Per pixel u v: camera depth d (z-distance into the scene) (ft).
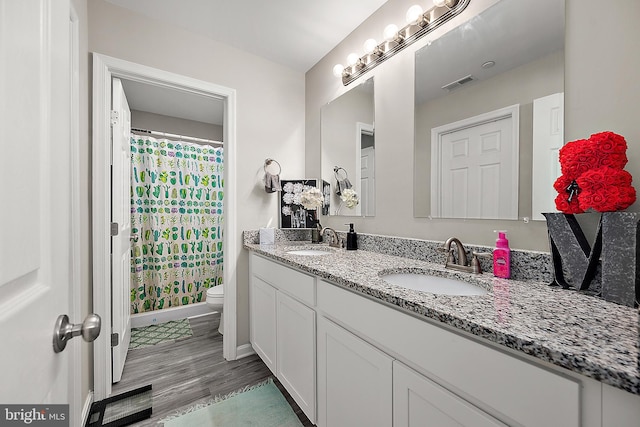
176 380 5.59
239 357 6.53
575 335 1.69
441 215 4.24
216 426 4.36
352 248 5.57
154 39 5.63
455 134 4.06
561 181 2.72
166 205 9.42
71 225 4.09
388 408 2.70
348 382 3.28
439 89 4.29
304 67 7.52
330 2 5.25
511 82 3.44
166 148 9.46
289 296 4.73
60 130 1.65
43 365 1.40
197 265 10.00
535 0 3.25
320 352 3.84
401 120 4.91
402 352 2.54
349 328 3.27
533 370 1.66
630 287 2.19
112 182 5.43
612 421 1.39
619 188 2.32
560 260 2.81
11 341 1.12
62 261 1.67
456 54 4.07
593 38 2.79
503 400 1.79
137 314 8.47
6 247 1.10
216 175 10.46
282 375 4.91
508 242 3.37
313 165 7.42
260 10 5.46
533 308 2.18
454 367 2.09
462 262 3.68
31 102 1.34
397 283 3.75
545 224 3.14
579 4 2.89
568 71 2.96
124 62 5.28
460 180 4.00
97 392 4.96
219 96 6.51
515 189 3.40
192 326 8.41
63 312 1.67
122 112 5.90
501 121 3.54
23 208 1.26
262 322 5.83
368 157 5.63
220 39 6.34
